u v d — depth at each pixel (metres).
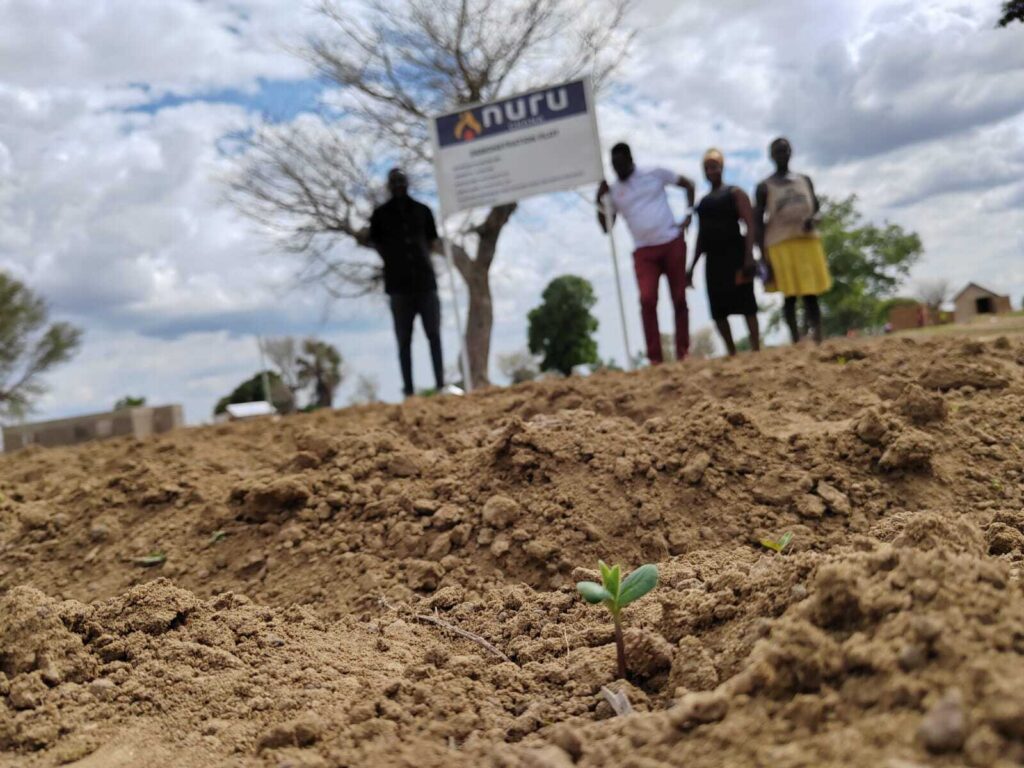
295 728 1.28
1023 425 2.62
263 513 2.72
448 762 1.16
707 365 3.84
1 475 4.01
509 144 6.04
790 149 4.74
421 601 2.12
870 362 3.37
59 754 1.34
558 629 1.74
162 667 1.57
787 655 1.00
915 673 0.89
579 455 2.56
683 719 1.01
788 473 2.41
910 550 1.10
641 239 4.90
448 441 3.16
